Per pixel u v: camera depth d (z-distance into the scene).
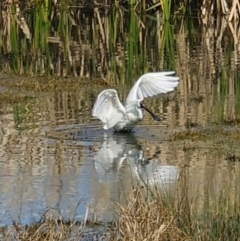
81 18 36.28
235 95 19.55
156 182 12.01
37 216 10.95
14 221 10.29
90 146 14.85
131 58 25.73
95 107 15.43
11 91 20.42
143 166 13.56
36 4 36.69
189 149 14.46
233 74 22.47
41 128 16.22
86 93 20.16
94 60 25.47
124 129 15.71
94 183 12.59
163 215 9.71
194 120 16.70
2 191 12.18
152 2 37.34
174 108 17.95
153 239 9.24
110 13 37.19
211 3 34.16
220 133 15.46
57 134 15.73
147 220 9.45
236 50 27.08
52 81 21.59
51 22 35.22
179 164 13.58
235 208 10.13
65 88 20.77
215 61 24.81
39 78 22.23
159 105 18.30
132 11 36.62
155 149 14.61
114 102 15.46
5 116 17.42
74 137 15.49
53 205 11.45
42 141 15.21
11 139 15.36
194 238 9.52
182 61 24.92
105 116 15.59
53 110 18.00
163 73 15.71
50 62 25.23
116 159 14.02
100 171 13.30
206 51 26.98
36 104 18.75
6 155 14.27
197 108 17.95
